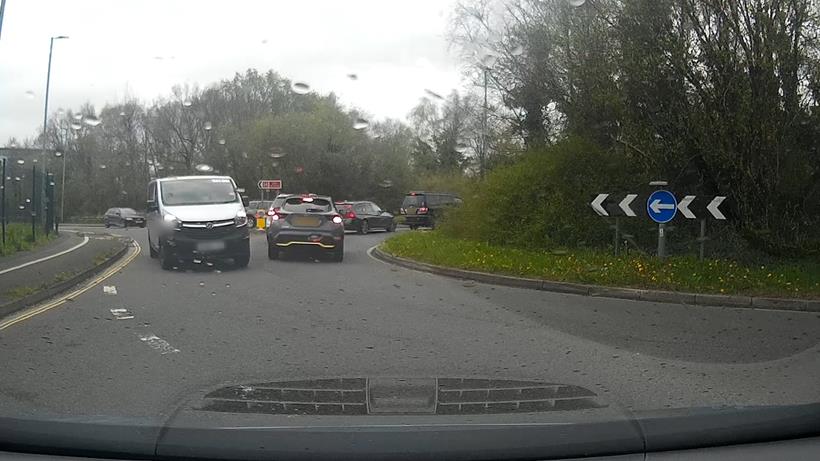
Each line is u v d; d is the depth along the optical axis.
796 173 14.59
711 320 9.62
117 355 6.95
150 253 17.86
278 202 17.55
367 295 11.53
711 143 14.16
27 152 32.47
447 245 18.80
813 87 13.84
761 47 13.31
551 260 14.93
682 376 6.27
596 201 14.40
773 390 5.79
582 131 17.77
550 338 8.09
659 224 14.89
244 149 41.44
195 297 11.00
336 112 43.53
